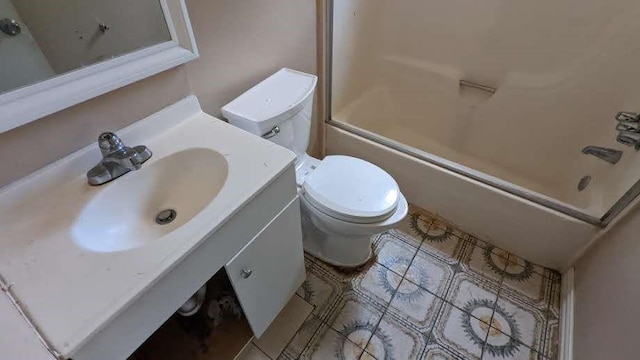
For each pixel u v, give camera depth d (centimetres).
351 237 130
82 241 68
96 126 82
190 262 67
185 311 99
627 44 129
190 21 95
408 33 186
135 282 58
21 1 64
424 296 136
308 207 125
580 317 114
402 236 161
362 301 135
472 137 187
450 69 181
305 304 135
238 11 109
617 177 124
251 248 85
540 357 117
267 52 129
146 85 89
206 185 88
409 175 164
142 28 83
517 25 152
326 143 188
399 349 120
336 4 154
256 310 101
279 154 86
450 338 123
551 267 143
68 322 53
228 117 111
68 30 71
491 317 128
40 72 70
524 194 133
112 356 59
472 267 146
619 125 127
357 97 203
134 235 79
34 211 72
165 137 95
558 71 149
